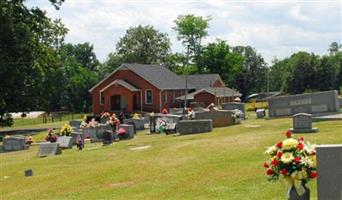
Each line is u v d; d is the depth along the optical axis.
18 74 59.41
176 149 25.48
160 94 78.88
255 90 140.62
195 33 118.31
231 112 39.56
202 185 16.80
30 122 86.81
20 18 60.72
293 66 106.75
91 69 164.00
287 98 39.69
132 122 49.41
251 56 148.75
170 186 17.30
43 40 69.31
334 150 10.94
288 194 11.22
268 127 32.81
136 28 125.62
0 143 47.94
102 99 80.75
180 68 122.50
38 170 24.62
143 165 21.86
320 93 37.66
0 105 60.16
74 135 37.25
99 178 20.20
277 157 11.06
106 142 35.66
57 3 61.97
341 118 32.94
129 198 16.27
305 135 25.30
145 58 124.56
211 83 88.56
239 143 24.36
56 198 17.48
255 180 16.42
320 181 11.03
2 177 23.64
